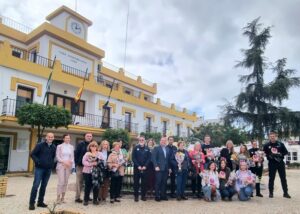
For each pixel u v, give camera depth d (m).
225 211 6.70
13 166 16.45
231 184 8.30
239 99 23.12
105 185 7.57
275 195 9.33
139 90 30.23
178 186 8.15
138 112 26.31
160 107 29.31
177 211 6.62
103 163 7.32
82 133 20.20
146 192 8.34
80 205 7.01
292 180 15.11
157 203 7.57
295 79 22.25
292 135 22.72
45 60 19.34
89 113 21.41
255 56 22.73
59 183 7.24
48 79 17.98
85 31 23.44
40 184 7.09
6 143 16.45
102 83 24.91
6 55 15.92
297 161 36.66
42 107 14.62
